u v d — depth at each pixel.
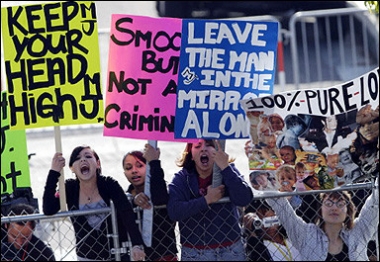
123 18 16.44
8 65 16.36
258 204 17.12
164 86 16.47
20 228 16.62
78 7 16.39
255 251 16.94
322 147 16.34
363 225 16.81
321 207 16.83
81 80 16.41
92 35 16.41
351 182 16.45
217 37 16.34
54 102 16.38
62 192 16.23
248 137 16.45
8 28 16.36
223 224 16.45
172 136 16.48
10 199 16.84
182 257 16.55
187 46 16.31
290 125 16.27
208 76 16.38
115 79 16.48
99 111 16.42
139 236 16.06
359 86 16.36
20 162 16.84
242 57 16.41
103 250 16.39
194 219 16.45
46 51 16.38
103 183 16.36
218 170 16.19
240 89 16.42
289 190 16.38
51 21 16.38
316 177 16.38
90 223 16.34
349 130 16.36
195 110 16.38
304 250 16.81
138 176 16.94
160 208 16.41
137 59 16.47
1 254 16.66
